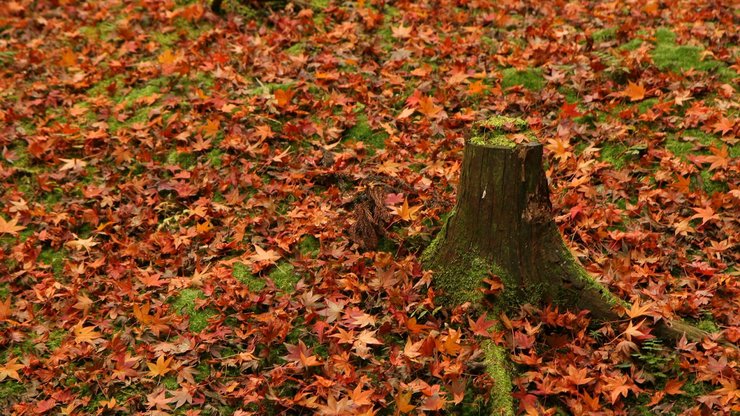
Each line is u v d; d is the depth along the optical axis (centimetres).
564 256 402
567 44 650
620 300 407
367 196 477
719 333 399
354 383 382
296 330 418
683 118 550
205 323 431
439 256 421
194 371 400
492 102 588
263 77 641
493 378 372
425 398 370
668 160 511
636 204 492
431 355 385
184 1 776
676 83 579
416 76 628
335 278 444
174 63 663
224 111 592
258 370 402
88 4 793
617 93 575
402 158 537
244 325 424
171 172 556
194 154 566
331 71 635
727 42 636
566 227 474
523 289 399
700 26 661
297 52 673
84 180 562
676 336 396
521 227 392
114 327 438
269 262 460
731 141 521
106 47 715
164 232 501
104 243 504
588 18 706
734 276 437
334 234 473
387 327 407
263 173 541
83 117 623
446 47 656
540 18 711
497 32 682
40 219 529
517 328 396
